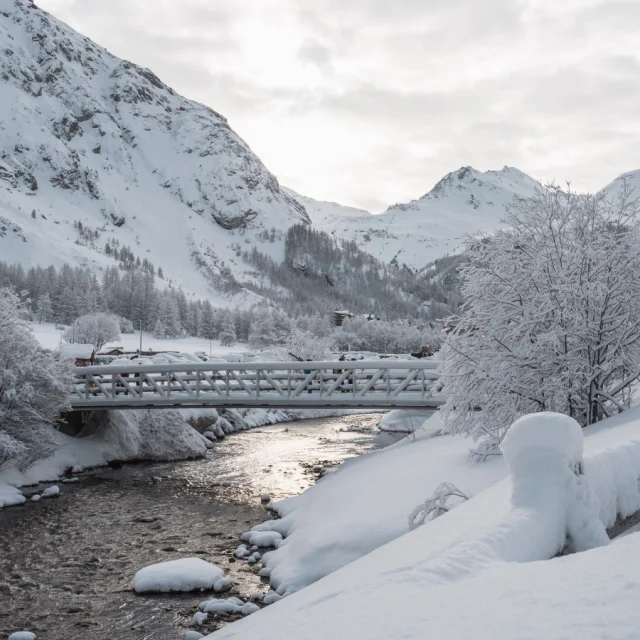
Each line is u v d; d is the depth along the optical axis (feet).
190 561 47.78
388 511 46.96
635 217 55.42
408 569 14.35
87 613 41.29
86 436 95.14
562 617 9.87
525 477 19.51
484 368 52.95
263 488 76.54
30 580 47.29
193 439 100.32
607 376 53.98
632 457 24.77
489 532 15.97
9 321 81.61
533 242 56.49
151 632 38.37
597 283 51.75
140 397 90.48
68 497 72.84
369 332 506.07
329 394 83.05
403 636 10.03
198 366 88.12
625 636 8.90
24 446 77.61
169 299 575.79
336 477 66.33
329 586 15.24
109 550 54.08
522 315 54.85
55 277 593.01
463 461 55.01
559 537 18.61
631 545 13.94
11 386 78.74
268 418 145.89
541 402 53.98
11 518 64.23
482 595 11.52
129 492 75.10
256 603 41.65
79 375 94.99
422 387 78.95
